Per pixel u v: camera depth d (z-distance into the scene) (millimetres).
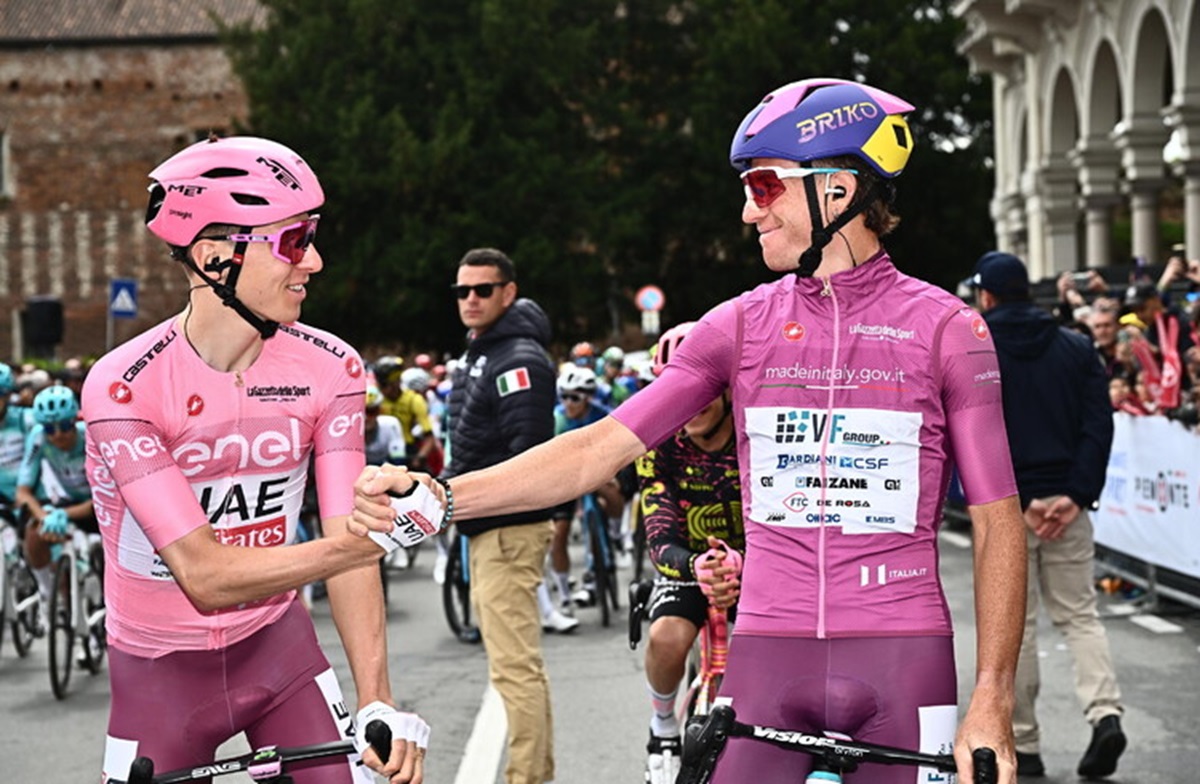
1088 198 22375
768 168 2721
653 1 43781
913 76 39719
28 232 52438
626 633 9414
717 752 2531
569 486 2744
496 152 38219
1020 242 28234
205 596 2791
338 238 39062
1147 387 9617
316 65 38969
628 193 39844
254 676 3070
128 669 3061
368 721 2818
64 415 8602
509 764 5094
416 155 36938
